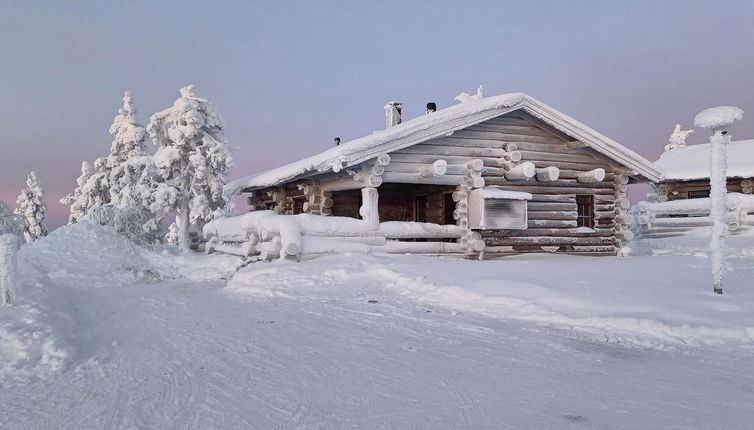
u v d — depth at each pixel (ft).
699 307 24.98
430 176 50.85
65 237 59.11
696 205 74.38
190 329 26.30
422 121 51.55
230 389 16.46
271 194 68.90
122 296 40.88
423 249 50.31
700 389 15.70
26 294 28.63
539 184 56.24
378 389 16.12
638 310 25.05
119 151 117.50
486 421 13.38
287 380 17.25
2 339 20.29
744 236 65.26
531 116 54.80
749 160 80.18
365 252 47.24
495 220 51.24
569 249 57.62
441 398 15.21
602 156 58.85
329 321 27.09
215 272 54.80
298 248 44.34
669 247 69.87
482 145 53.83
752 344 20.49
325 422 13.51
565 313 25.81
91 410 14.87
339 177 52.90
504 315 27.22
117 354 21.40
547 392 15.61
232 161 84.58
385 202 68.44
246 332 24.99
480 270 38.34
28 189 136.05
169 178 86.17
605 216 59.11
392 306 30.53
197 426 13.46
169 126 86.53
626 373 17.43
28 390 16.81
